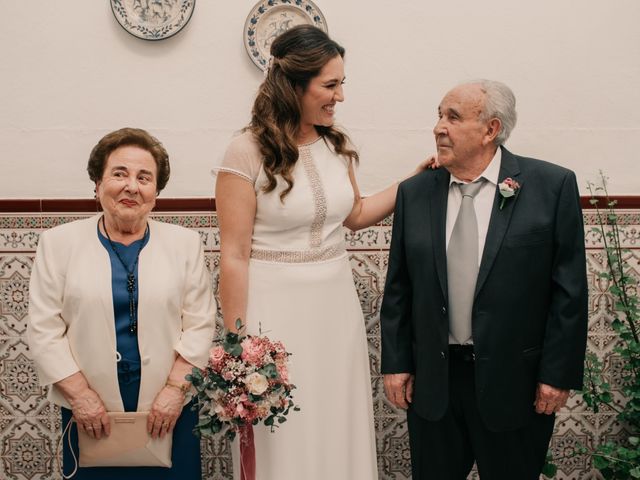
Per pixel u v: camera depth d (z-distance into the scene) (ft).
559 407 6.52
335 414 7.03
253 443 6.48
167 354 6.72
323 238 7.01
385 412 9.36
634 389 8.91
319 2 8.94
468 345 6.64
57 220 8.94
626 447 9.32
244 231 6.86
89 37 8.86
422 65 9.04
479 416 6.71
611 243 9.09
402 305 7.17
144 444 6.56
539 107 9.12
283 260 6.89
